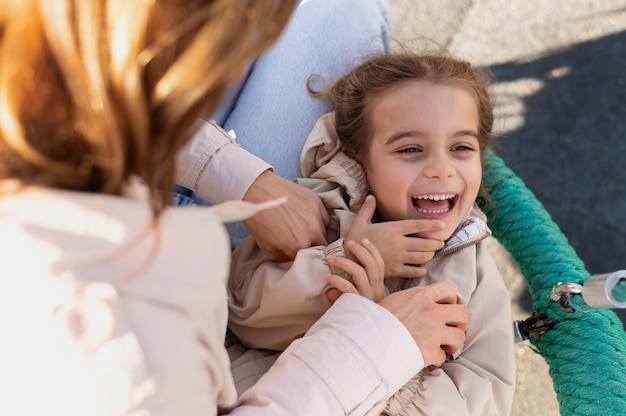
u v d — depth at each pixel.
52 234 0.57
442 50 1.57
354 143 1.42
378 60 1.43
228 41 0.54
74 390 0.62
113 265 0.60
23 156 0.54
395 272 1.28
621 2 2.38
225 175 1.28
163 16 0.54
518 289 2.11
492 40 2.34
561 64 2.32
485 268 1.35
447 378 1.22
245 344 1.36
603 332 1.27
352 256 1.25
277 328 1.31
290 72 1.48
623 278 1.12
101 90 0.51
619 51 2.34
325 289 1.23
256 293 1.31
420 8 2.37
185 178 1.30
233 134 1.50
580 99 2.28
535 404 2.00
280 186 1.29
